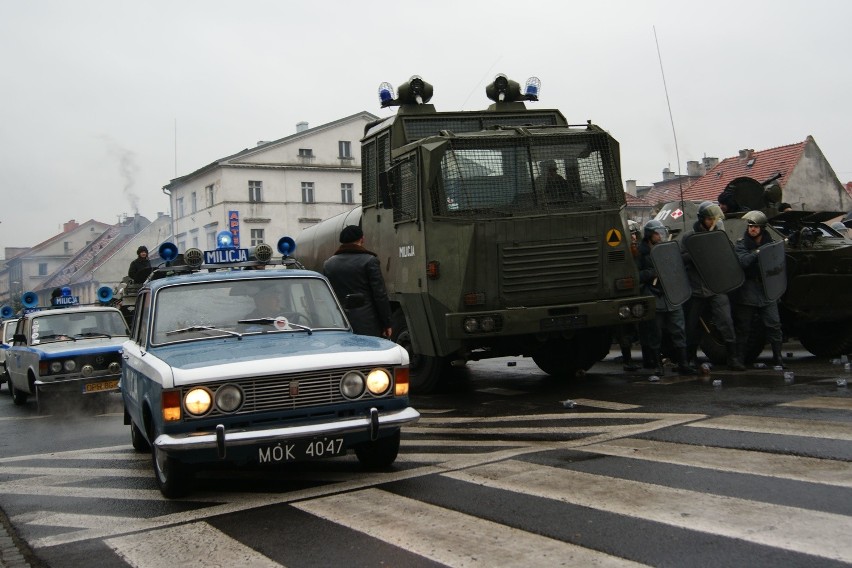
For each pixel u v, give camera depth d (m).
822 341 13.02
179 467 5.98
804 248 12.09
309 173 61.84
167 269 7.93
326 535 4.91
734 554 4.11
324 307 7.36
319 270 15.71
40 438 10.52
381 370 6.09
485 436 7.76
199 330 6.88
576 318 10.13
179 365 5.84
